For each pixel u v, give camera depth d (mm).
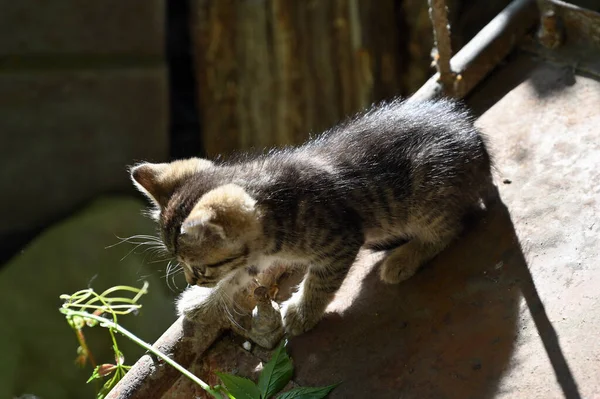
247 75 1320
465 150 985
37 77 1354
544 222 971
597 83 1042
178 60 1487
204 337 956
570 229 961
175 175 978
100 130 1395
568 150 1006
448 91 1055
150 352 952
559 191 984
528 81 1062
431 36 1304
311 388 915
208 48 1316
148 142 1413
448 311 943
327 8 1286
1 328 1293
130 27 1359
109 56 1371
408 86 1325
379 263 997
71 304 1018
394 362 925
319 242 953
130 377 943
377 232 988
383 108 1036
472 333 927
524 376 899
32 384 1271
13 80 1351
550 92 1047
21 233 1428
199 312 958
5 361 1275
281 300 991
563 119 1026
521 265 953
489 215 987
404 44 1316
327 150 992
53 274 1326
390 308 958
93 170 1412
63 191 1418
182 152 1428
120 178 1420
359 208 968
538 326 918
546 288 937
